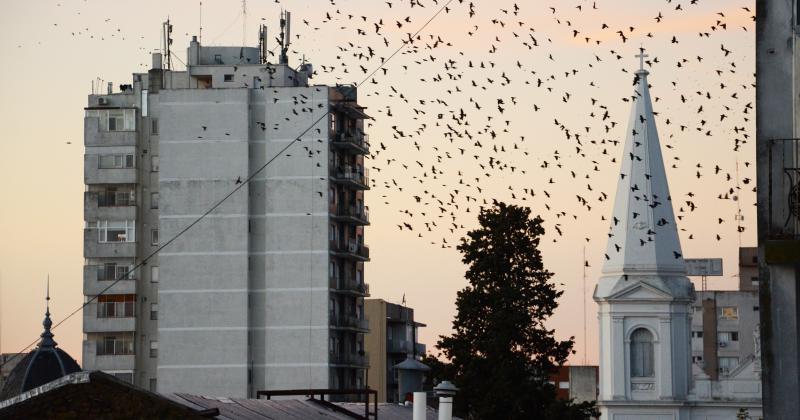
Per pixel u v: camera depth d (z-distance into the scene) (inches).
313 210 4581.7
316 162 4598.9
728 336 6451.8
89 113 4835.1
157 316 4758.9
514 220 3348.9
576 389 5949.8
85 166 4832.7
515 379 3233.3
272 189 4598.9
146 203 4813.0
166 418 991.6
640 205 4940.9
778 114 952.9
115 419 986.7
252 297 4579.2
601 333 4980.3
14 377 2977.4
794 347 919.7
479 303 3307.1
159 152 4628.4
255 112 4618.6
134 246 4783.5
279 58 4899.1
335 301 4699.8
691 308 5002.5
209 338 4537.4
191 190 4601.4
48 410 981.8
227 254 4562.0
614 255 4968.0
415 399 1320.1
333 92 4687.5
